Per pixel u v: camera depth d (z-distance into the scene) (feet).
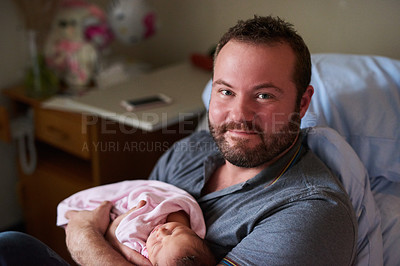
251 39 3.16
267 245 2.89
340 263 2.91
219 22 7.03
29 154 7.00
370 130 4.07
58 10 6.96
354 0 5.59
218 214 3.43
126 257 3.41
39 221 7.11
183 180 3.93
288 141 3.33
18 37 6.95
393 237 3.69
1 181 7.33
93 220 3.72
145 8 7.00
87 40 6.84
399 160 4.01
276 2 6.27
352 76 4.27
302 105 3.47
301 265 2.76
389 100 4.12
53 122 6.15
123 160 6.11
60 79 6.89
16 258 2.58
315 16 5.97
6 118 6.23
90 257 3.36
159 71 6.90
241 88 3.18
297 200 3.11
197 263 3.08
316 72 4.39
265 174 3.35
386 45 5.50
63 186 6.39
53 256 2.75
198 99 5.82
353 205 3.56
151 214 3.50
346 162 3.63
